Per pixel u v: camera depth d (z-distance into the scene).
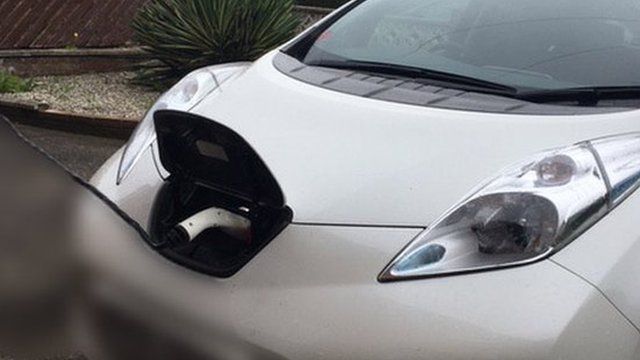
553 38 3.26
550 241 2.34
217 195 2.89
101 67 8.18
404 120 2.79
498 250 2.35
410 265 2.36
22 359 2.94
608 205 2.42
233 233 2.74
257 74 3.36
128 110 6.96
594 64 3.06
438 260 2.36
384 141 2.72
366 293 2.34
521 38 3.30
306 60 3.50
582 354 2.19
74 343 2.89
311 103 3.00
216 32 7.26
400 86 3.11
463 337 2.21
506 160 2.54
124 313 2.71
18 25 7.62
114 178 3.11
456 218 2.42
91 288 2.81
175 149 2.85
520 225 2.37
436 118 2.78
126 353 2.73
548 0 3.49
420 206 2.47
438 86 3.11
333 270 2.41
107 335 2.79
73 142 6.41
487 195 2.44
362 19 3.71
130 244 2.77
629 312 2.29
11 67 7.61
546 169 2.47
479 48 3.30
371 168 2.62
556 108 2.82
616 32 3.22
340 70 3.36
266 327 2.38
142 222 2.88
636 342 2.29
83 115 6.65
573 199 2.40
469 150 2.60
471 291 2.28
